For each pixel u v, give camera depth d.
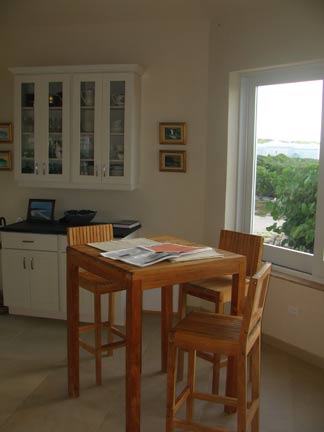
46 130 3.91
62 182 3.96
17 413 2.51
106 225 3.11
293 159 3.41
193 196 4.01
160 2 3.42
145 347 3.37
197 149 3.95
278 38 3.27
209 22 3.80
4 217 4.40
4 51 4.20
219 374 2.71
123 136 3.82
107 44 4.04
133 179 3.90
